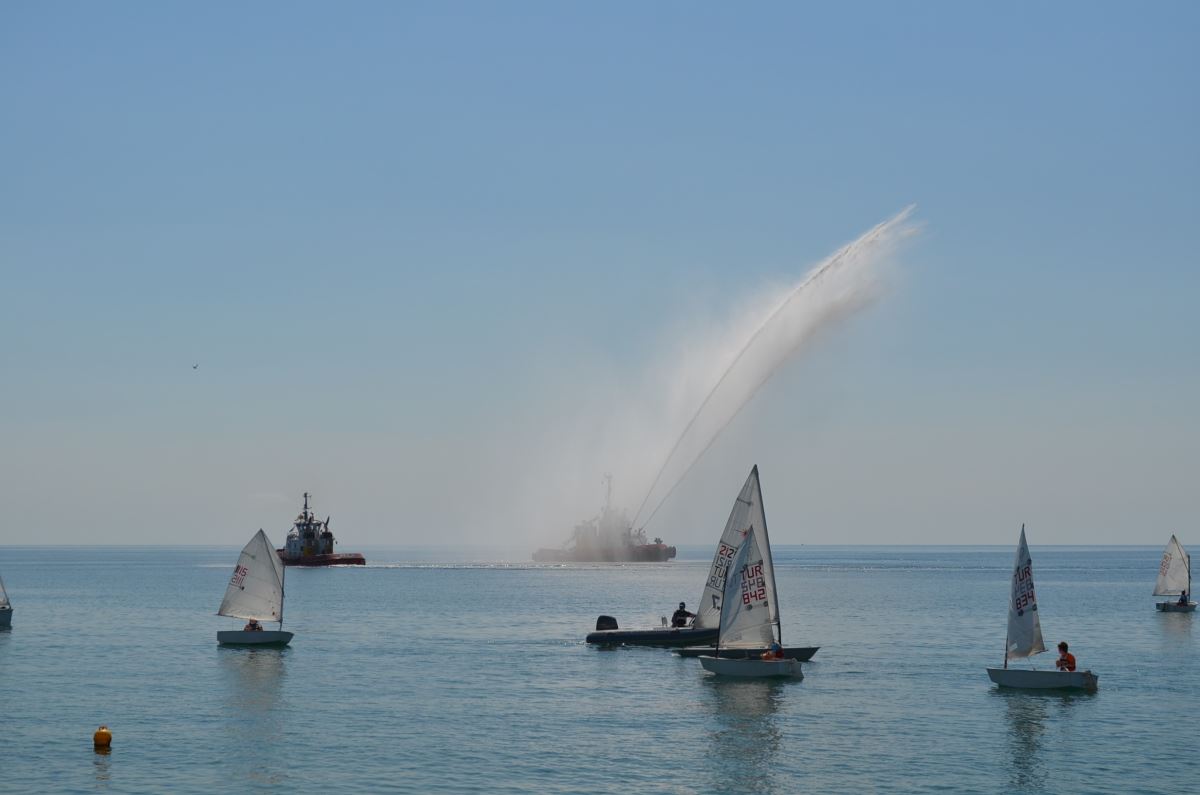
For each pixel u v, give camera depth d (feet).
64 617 513.86
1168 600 634.84
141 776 192.95
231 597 383.86
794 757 209.26
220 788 185.78
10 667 327.06
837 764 204.23
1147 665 336.08
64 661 341.62
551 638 414.21
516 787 186.91
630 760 206.18
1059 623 484.33
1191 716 248.11
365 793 183.01
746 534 305.94
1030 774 198.08
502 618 510.17
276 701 266.16
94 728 232.53
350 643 395.34
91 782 189.16
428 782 189.78
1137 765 204.13
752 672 299.17
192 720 241.35
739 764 203.62
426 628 457.68
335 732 228.84
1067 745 219.41
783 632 442.09
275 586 384.06
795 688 286.05
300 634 430.61
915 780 193.67
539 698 270.87
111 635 423.64
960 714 250.37
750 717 246.47
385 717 245.45
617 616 522.06
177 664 334.85
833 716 248.11
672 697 272.51
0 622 442.50
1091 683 279.49
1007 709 255.91
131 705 260.01
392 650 372.79
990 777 195.93
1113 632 442.09
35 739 221.46
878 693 278.46
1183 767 202.69
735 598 305.53
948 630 449.89
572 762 204.23
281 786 187.11
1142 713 251.80
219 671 319.27
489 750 213.05
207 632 436.76
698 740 223.10
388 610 560.20
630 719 244.22
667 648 376.68
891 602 631.15
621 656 354.74
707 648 350.43
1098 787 189.78
